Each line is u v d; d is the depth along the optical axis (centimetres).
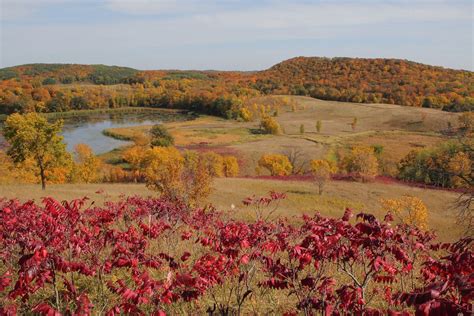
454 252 442
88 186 3934
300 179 5528
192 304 626
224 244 561
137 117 14700
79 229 621
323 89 17412
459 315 269
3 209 634
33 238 593
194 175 2066
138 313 405
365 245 453
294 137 9981
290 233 658
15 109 13650
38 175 5031
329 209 3853
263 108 14150
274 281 525
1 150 6034
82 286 682
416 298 290
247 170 7344
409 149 8219
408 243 654
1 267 698
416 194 4538
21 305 585
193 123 12875
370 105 14800
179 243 973
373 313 457
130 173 6309
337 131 11038
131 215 947
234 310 623
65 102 15562
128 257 549
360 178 5375
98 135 10412
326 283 491
